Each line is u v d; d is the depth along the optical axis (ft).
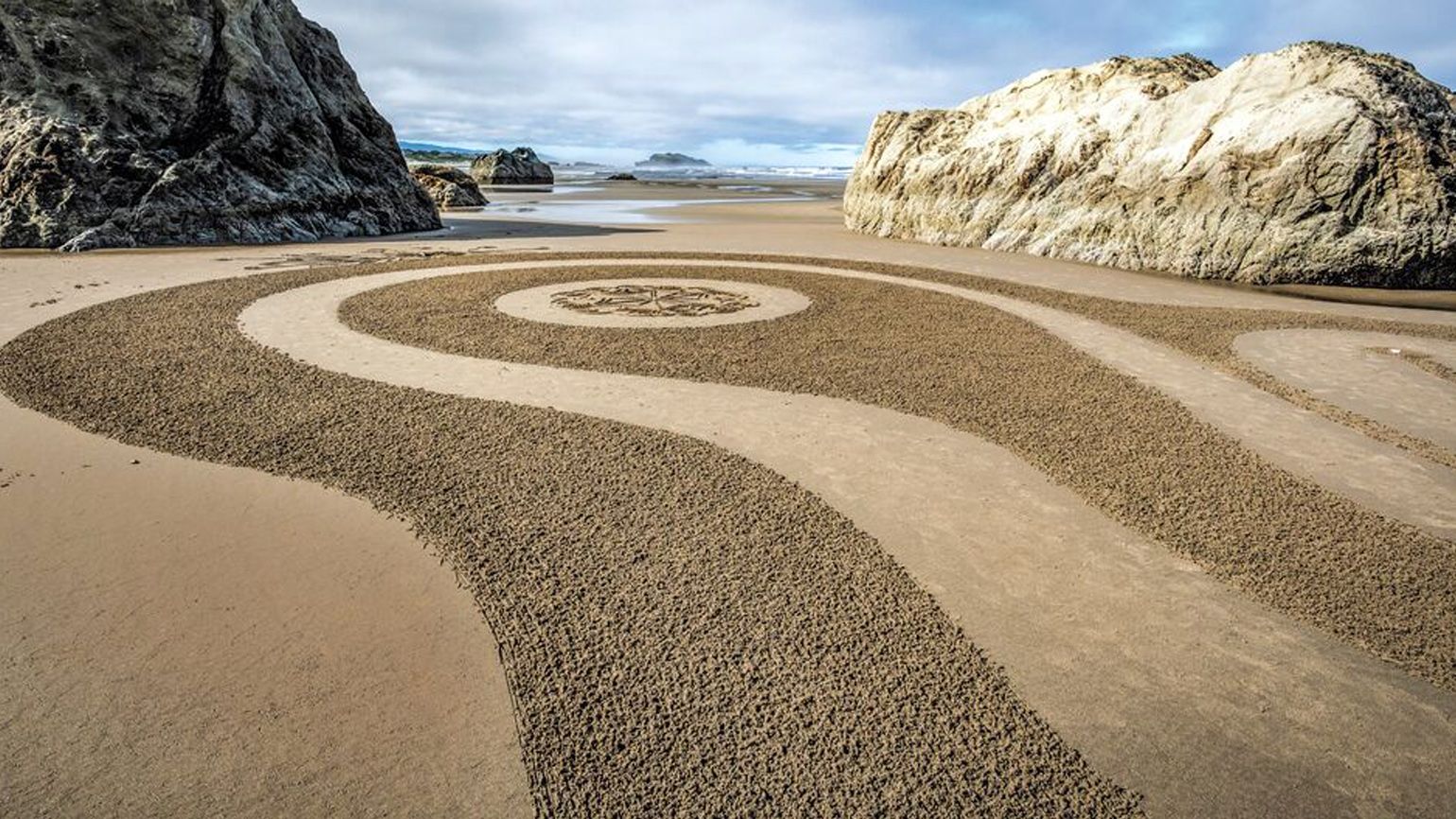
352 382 26.91
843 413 25.14
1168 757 11.24
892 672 12.73
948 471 20.89
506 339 33.47
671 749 11.10
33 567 15.46
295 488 18.98
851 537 16.96
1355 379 30.60
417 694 12.20
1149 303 45.70
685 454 21.17
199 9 70.95
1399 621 14.44
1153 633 14.08
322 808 10.14
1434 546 17.16
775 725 11.54
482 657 13.07
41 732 11.25
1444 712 12.20
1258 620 14.47
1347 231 52.90
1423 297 50.26
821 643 13.39
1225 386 29.32
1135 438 23.29
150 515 17.58
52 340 30.71
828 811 10.14
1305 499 19.33
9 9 63.98
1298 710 12.20
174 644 13.24
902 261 60.64
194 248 62.75
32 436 21.76
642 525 17.24
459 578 15.29
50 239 59.67
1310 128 53.88
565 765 10.84
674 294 44.16
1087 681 12.78
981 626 14.17
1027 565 16.29
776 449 22.08
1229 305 45.93
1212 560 16.49
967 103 86.99
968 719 11.79
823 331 35.94
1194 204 58.54
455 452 21.03
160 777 10.53
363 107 89.15
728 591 14.80
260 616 14.05
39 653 12.94
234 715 11.67
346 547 16.38
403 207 84.12
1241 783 10.79
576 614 14.07
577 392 26.61
